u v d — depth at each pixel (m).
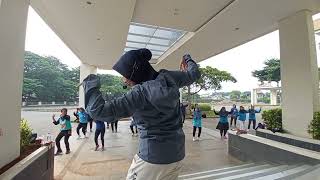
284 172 3.78
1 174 2.67
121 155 7.06
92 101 1.18
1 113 2.97
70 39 9.66
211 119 20.88
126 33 8.62
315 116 5.61
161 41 10.98
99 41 9.86
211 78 25.05
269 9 6.24
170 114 1.31
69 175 5.22
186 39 9.53
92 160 6.48
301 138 5.64
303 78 6.13
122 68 1.34
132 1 5.88
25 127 4.35
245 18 6.96
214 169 5.12
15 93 3.35
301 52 6.21
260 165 5.06
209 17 7.19
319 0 5.67
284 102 6.63
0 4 2.90
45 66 43.34
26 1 3.66
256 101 36.19
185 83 1.53
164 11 6.80
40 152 3.80
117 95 1.38
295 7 6.07
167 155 1.28
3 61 3.00
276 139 6.38
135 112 1.27
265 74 32.19
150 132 1.29
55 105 43.56
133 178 1.30
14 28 3.28
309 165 4.12
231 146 6.95
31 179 3.31
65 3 6.09
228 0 6.00
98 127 7.74
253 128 12.75
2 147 2.99
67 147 7.22
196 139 9.88
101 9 6.40
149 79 1.38
